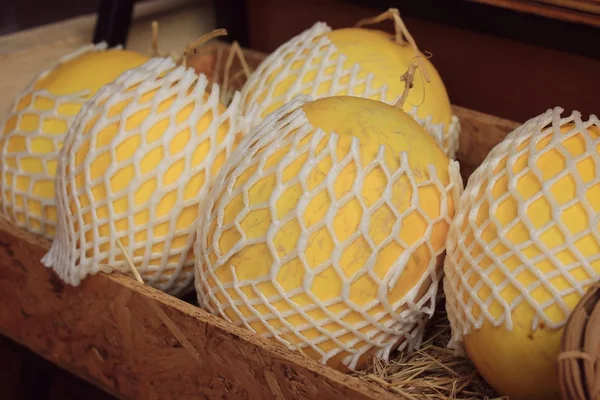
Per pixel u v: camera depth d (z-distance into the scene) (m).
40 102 0.77
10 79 1.18
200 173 0.69
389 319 0.62
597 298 0.50
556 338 0.54
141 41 1.31
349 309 0.60
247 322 0.62
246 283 0.60
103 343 0.75
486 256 0.57
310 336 0.61
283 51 0.84
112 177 0.66
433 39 1.02
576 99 0.92
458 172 0.65
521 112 0.99
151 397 0.73
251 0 1.25
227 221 0.62
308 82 0.77
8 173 0.78
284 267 0.59
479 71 1.00
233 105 0.72
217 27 1.29
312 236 0.58
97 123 0.67
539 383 0.56
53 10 1.42
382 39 0.83
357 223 0.58
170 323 0.65
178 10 1.37
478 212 0.60
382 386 0.62
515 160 0.59
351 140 0.59
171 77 0.70
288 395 0.59
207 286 0.65
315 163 0.59
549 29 0.85
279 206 0.59
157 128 0.67
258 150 0.63
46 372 0.87
